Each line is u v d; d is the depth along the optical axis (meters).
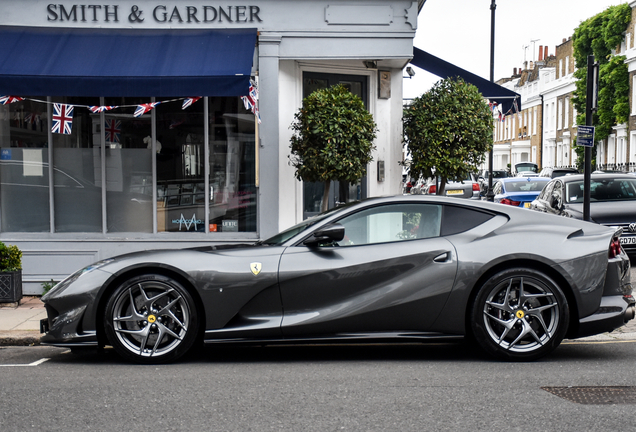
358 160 8.84
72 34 9.41
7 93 8.39
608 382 4.77
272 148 9.74
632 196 12.18
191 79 8.47
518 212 5.66
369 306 5.37
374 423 3.86
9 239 9.48
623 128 48.34
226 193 9.88
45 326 5.68
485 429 3.74
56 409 4.23
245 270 5.40
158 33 9.55
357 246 5.52
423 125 10.16
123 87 8.48
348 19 9.84
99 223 9.79
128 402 4.37
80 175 9.74
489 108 10.41
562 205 12.10
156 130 9.77
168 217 9.81
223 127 9.84
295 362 5.60
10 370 5.44
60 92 8.45
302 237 5.57
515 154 76.50
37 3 9.52
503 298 5.40
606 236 5.53
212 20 9.69
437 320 5.41
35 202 9.73
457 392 4.52
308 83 10.62
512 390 4.55
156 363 5.51
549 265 5.34
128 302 5.50
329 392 4.56
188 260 5.45
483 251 5.38
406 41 9.94
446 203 5.64
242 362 5.62
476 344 5.70
